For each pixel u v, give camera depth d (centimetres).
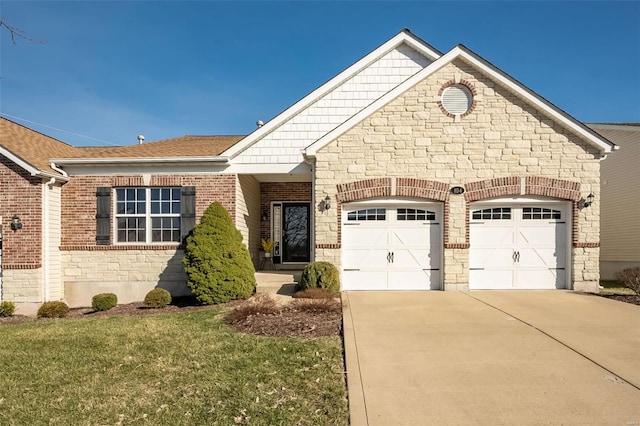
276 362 583
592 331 722
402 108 1143
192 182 1259
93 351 654
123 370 567
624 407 440
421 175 1137
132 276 1241
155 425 412
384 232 1163
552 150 1131
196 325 821
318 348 639
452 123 1137
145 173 1259
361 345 646
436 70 1141
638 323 777
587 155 1129
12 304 1115
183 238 1241
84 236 1251
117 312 1068
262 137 1283
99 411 445
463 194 1132
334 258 1137
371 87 1337
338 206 1141
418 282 1155
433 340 672
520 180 1126
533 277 1152
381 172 1140
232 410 441
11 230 1166
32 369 577
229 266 1097
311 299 1008
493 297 1034
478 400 459
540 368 551
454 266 1131
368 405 448
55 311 1062
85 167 1255
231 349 645
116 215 1267
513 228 1155
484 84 1138
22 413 443
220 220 1141
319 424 411
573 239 1128
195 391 491
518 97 1134
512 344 651
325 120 1308
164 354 630
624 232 1648
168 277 1235
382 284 1155
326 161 1146
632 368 549
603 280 1625
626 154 1648
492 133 1134
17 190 1170
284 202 1655
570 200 1132
